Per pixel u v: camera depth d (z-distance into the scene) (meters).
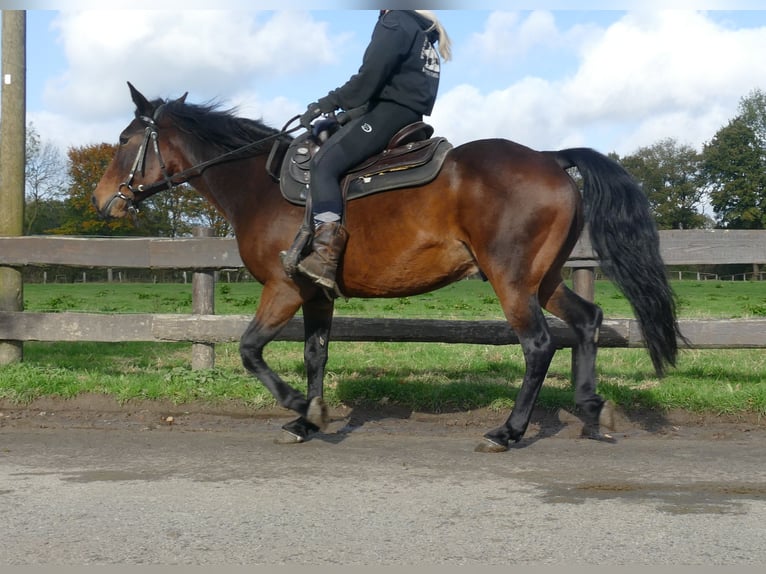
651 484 4.28
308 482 4.32
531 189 4.65
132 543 3.39
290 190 5.06
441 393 6.27
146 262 7.20
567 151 4.98
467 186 4.70
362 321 6.84
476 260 4.84
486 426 5.86
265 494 4.09
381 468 4.62
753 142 79.75
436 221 4.79
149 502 3.96
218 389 6.35
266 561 3.20
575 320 5.01
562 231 4.70
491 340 6.75
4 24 7.68
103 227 60.25
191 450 5.08
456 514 3.76
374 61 4.79
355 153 4.93
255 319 5.17
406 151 4.92
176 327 7.09
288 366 8.15
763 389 6.03
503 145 4.84
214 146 5.51
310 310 5.46
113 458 4.87
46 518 3.71
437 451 5.05
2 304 7.45
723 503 3.94
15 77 7.70
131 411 6.25
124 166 5.73
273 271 5.12
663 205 83.81
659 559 3.21
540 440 5.38
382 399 6.32
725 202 79.94
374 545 3.37
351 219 4.95
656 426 5.77
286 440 5.25
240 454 4.98
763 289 31.45
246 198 5.32
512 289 4.68
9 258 7.31
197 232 7.27
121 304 19.86
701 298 23.00
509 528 3.57
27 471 4.55
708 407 5.92
